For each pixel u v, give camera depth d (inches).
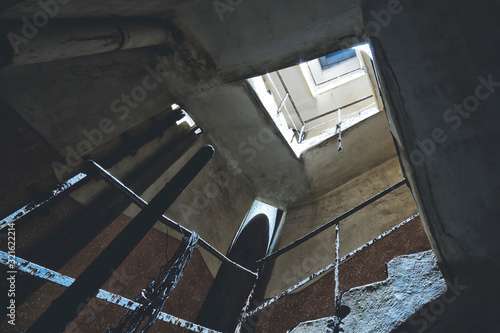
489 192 67.8
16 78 119.9
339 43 133.0
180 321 73.2
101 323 133.0
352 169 228.2
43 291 118.7
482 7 65.1
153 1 128.2
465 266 69.6
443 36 74.2
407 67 78.9
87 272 42.4
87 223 145.3
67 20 112.7
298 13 129.4
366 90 318.0
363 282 127.0
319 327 87.1
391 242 131.5
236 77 173.6
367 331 75.0
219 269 238.8
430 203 75.9
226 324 205.8
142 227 50.1
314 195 243.6
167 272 66.1
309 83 337.4
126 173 171.6
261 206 290.7
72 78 137.5
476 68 68.2
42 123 129.5
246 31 148.3
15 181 120.5
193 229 197.8
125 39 135.6
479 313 61.4
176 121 208.4
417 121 76.4
